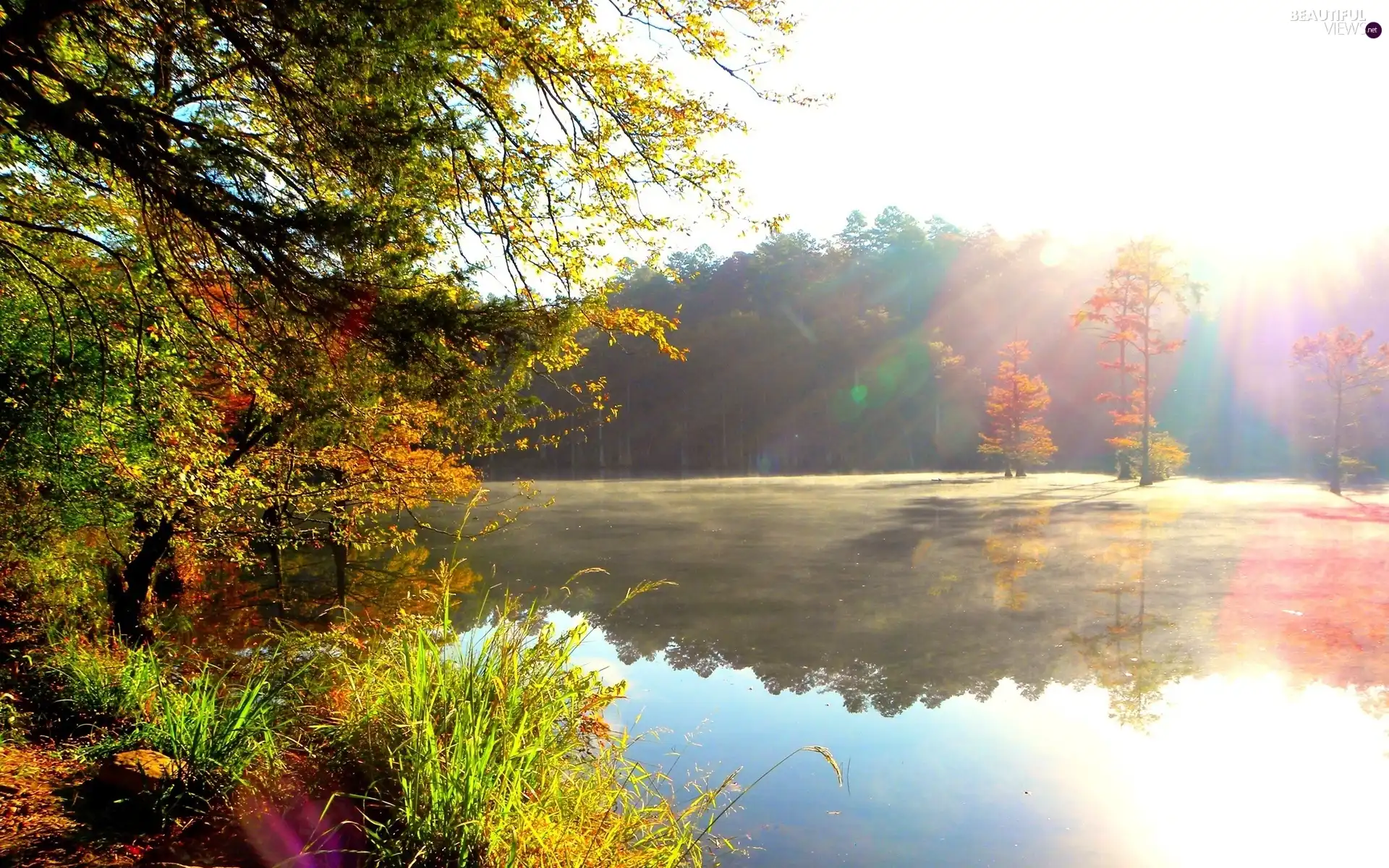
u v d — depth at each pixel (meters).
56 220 5.42
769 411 76.88
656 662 10.26
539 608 13.25
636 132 6.09
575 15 5.55
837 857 5.02
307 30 3.36
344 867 2.91
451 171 5.05
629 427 77.88
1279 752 6.87
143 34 3.90
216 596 11.40
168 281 4.28
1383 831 5.45
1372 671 9.15
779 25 5.73
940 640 11.22
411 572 15.23
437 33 3.53
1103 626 11.71
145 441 6.07
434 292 4.12
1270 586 13.93
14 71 3.40
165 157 3.51
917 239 94.25
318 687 4.10
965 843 5.28
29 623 6.16
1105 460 64.44
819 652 10.66
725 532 23.81
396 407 5.47
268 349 4.10
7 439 5.54
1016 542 19.86
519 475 64.19
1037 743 7.25
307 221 3.57
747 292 92.06
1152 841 5.32
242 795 3.39
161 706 4.27
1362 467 40.94
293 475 8.46
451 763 3.14
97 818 3.16
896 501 32.44
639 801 4.20
